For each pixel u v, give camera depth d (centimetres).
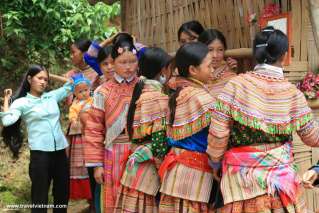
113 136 327
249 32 369
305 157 332
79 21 733
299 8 329
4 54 736
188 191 270
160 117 290
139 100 298
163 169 277
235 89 243
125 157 310
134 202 298
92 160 331
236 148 250
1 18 723
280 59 249
